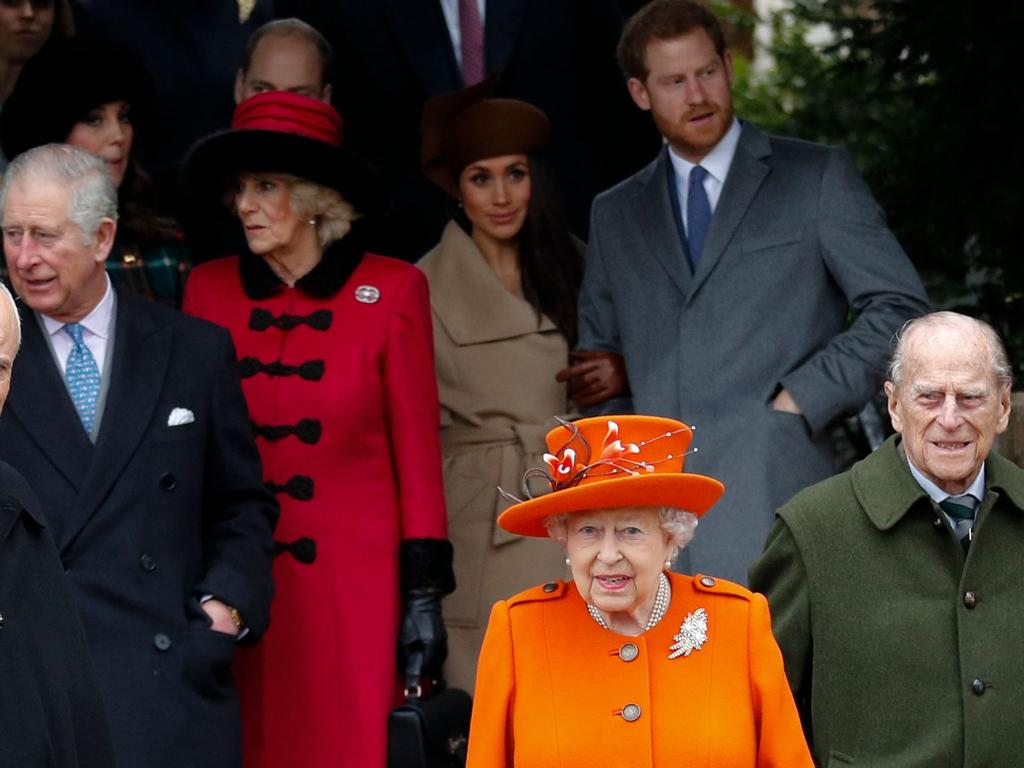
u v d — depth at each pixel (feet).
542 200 84.12
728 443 76.33
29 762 52.06
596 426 53.72
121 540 69.56
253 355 77.46
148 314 72.69
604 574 52.70
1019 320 91.30
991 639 58.54
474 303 83.66
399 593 76.59
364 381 76.59
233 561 71.72
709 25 79.00
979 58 88.99
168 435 71.10
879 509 59.67
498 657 54.75
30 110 81.82
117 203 79.82
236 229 89.15
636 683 53.62
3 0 85.61
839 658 59.77
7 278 77.20
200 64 93.66
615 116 94.07
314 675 75.25
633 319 80.23
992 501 58.95
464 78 92.99
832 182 78.48
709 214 79.82
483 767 54.34
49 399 70.08
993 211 89.10
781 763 53.88
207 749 69.31
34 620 53.57
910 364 58.23
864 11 95.76
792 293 77.66
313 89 88.28
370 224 79.61
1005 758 58.03
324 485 76.13
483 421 82.69
